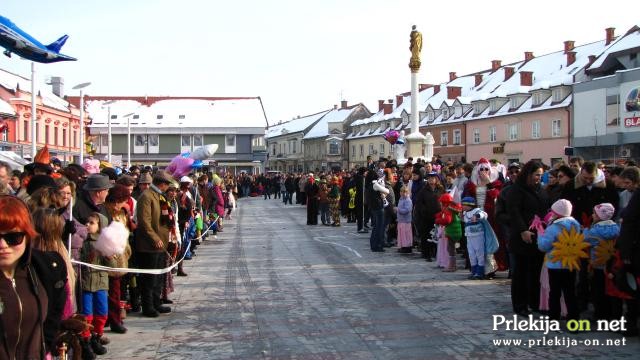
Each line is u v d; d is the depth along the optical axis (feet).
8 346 10.45
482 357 19.72
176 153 208.54
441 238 38.24
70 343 15.35
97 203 21.59
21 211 10.62
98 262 20.90
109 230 20.75
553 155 151.02
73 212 20.54
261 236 60.49
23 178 25.20
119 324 23.27
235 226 73.36
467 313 25.91
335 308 27.14
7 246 10.37
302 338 22.27
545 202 25.58
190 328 23.91
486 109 178.09
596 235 22.54
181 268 36.37
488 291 30.66
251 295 30.35
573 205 25.05
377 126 237.45
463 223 37.22
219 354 20.42
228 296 30.14
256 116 217.77
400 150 92.43
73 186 20.56
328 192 73.31
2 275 10.65
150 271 23.90
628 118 128.88
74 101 214.69
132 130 203.92
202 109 218.18
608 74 144.15
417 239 47.65
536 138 156.25
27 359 10.73
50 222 14.03
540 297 25.38
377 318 25.21
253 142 225.97
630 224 20.26
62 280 11.77
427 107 208.13
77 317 15.40
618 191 26.40
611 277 21.77
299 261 42.34
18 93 125.29
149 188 26.48
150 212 25.70
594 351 20.29
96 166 35.22
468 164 39.01
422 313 26.00
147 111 213.87
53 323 11.64
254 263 41.57
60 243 14.34
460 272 36.76
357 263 41.04
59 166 37.96
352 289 31.63
